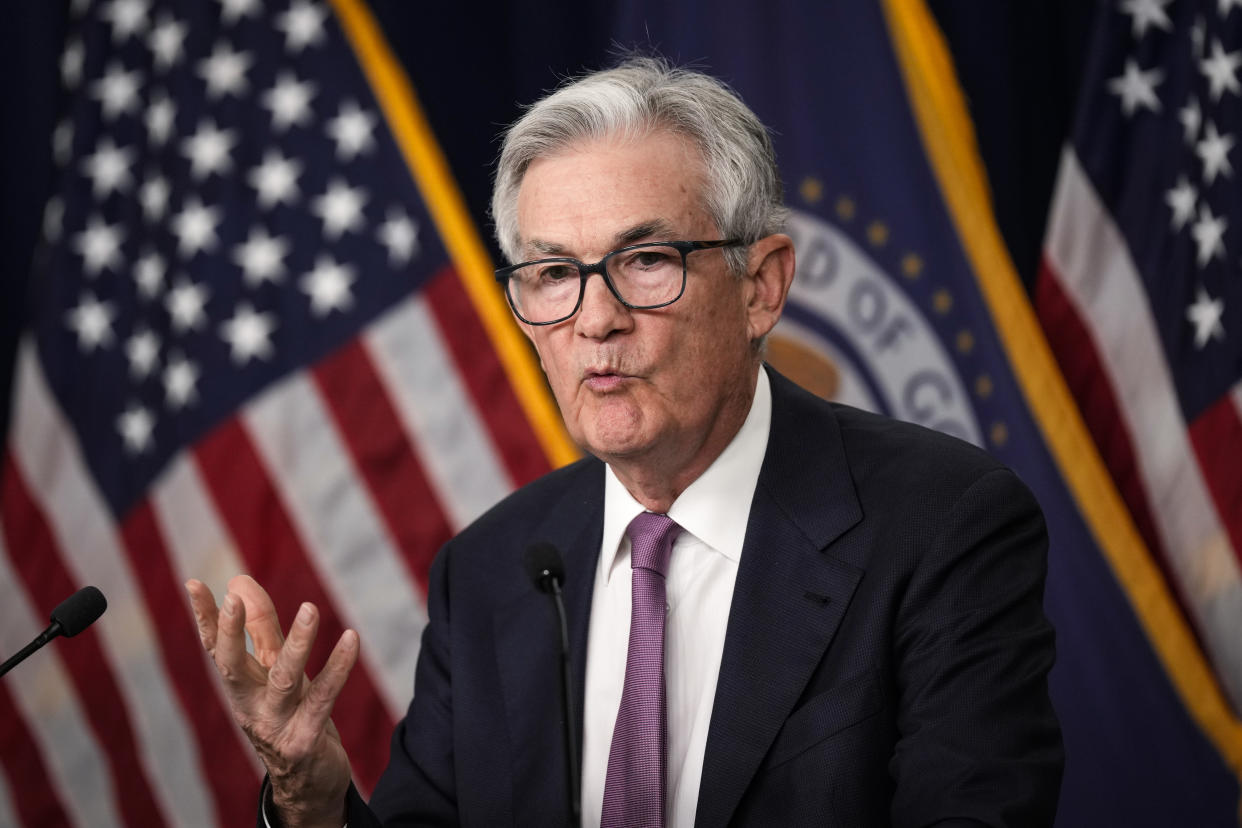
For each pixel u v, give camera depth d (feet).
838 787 15.37
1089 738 38.86
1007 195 44.70
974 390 40.45
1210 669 40.34
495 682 18.39
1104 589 39.27
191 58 42.93
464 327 41.91
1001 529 16.53
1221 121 40.65
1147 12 41.73
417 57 45.01
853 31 41.81
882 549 16.58
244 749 40.81
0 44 44.83
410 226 42.29
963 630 15.65
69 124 43.21
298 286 41.96
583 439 16.67
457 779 18.01
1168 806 38.34
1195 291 40.88
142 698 40.88
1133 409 41.24
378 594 40.98
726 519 17.57
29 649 15.43
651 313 16.15
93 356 41.88
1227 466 40.32
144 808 40.68
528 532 19.48
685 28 41.88
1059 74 45.47
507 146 17.12
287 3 43.34
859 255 41.16
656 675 16.72
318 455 41.37
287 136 42.65
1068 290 41.55
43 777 40.81
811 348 40.98
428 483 41.42
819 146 41.47
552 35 44.80
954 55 44.78
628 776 16.31
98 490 41.45
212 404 41.47
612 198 16.02
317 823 15.79
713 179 16.51
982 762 14.52
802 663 16.16
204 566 41.06
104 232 42.42
